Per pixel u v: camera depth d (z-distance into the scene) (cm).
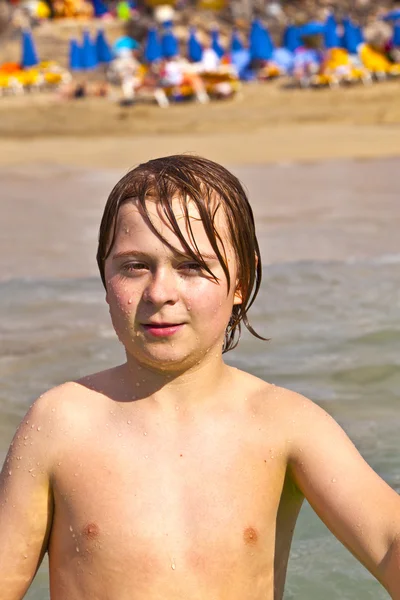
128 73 3966
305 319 634
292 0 5103
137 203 247
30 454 253
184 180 249
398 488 376
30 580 256
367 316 639
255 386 265
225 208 252
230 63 3897
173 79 3222
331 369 532
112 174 1711
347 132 2389
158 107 3106
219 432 253
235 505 247
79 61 4116
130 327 246
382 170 1655
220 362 260
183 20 4862
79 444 251
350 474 253
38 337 602
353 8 4919
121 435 251
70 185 1556
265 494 252
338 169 1706
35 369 538
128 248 244
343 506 250
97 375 266
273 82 3688
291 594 318
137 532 241
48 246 968
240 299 265
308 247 913
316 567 336
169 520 243
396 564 241
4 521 252
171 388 253
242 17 4969
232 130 2583
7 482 254
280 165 1822
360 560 251
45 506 253
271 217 1142
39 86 4053
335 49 3559
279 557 258
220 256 247
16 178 1670
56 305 692
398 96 3011
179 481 246
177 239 242
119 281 246
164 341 244
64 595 247
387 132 2338
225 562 243
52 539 254
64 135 2586
